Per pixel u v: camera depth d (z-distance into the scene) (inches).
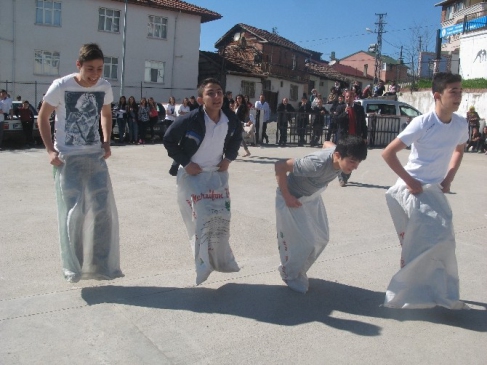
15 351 125.3
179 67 1243.2
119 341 132.1
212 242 162.6
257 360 125.6
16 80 1053.8
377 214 282.7
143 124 647.8
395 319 150.6
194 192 158.7
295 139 661.9
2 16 1026.1
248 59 1531.7
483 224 268.5
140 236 228.4
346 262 199.8
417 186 146.8
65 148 157.4
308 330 141.9
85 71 153.1
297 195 162.2
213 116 159.3
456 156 158.4
